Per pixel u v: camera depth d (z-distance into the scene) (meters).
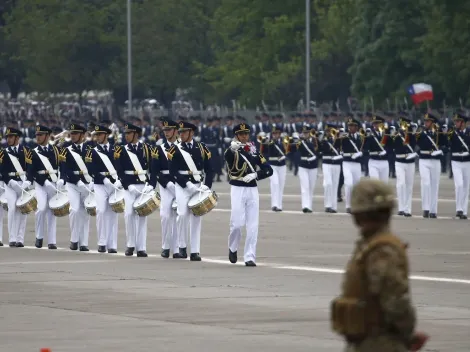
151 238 62.62
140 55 184.88
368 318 19.42
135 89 189.62
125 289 42.28
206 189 52.09
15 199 59.44
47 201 58.75
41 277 45.88
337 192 87.12
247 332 33.31
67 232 67.44
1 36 197.62
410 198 75.38
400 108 142.25
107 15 186.12
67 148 57.66
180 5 188.12
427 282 43.88
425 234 62.88
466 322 34.94
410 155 74.94
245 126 49.53
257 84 177.25
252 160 49.28
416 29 143.50
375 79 146.88
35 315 36.53
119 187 55.41
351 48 154.88
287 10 177.12
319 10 173.62
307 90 138.00
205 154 52.16
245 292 41.38
